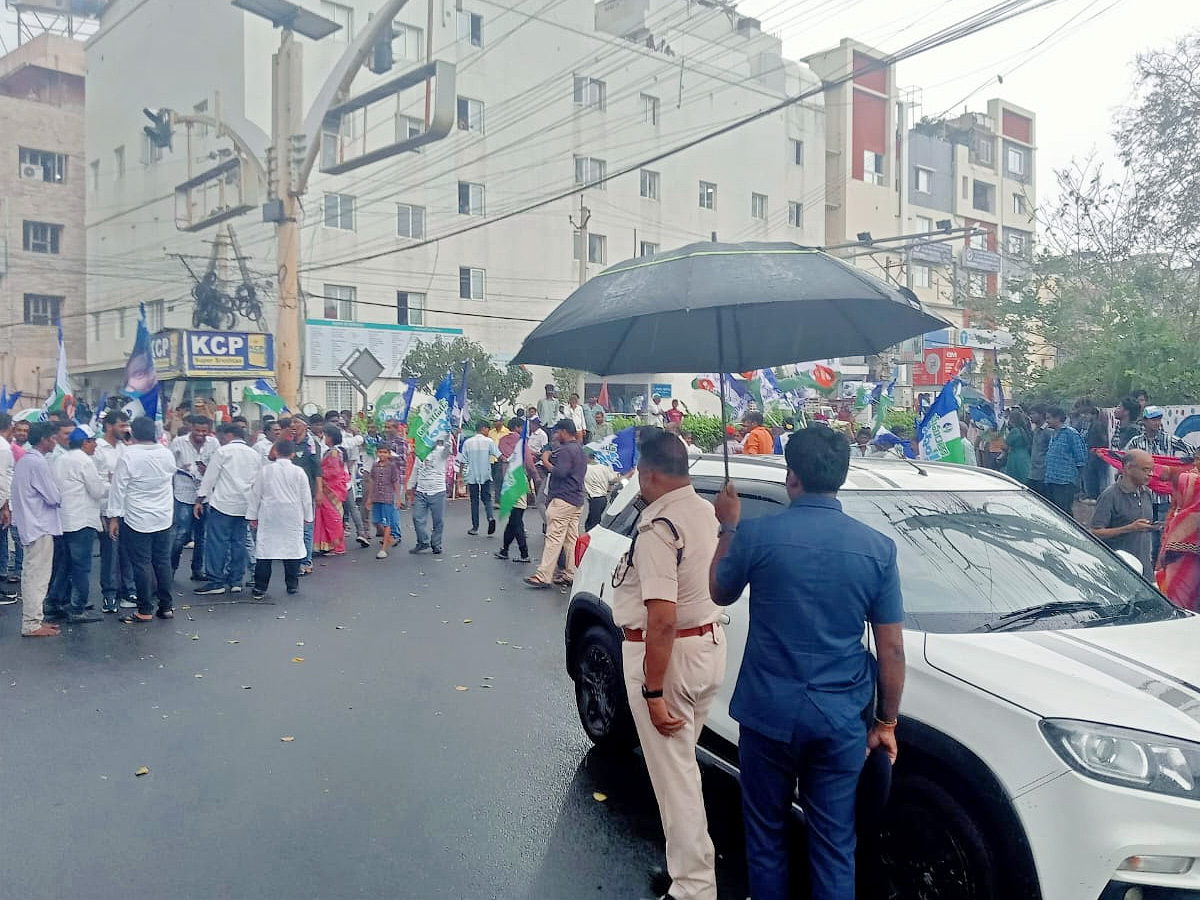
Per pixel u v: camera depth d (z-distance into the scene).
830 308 4.15
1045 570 4.32
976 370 23.62
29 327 42.06
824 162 49.31
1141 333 14.91
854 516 4.41
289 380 18.39
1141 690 3.31
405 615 9.54
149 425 9.16
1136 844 2.97
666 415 20.08
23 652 7.96
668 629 3.66
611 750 5.70
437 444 13.55
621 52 40.84
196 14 34.19
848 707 3.20
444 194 35.50
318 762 5.57
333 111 18.58
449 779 5.35
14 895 4.03
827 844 3.20
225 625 9.03
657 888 4.20
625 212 41.09
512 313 37.47
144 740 5.89
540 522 17.27
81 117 43.16
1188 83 17.38
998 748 3.25
